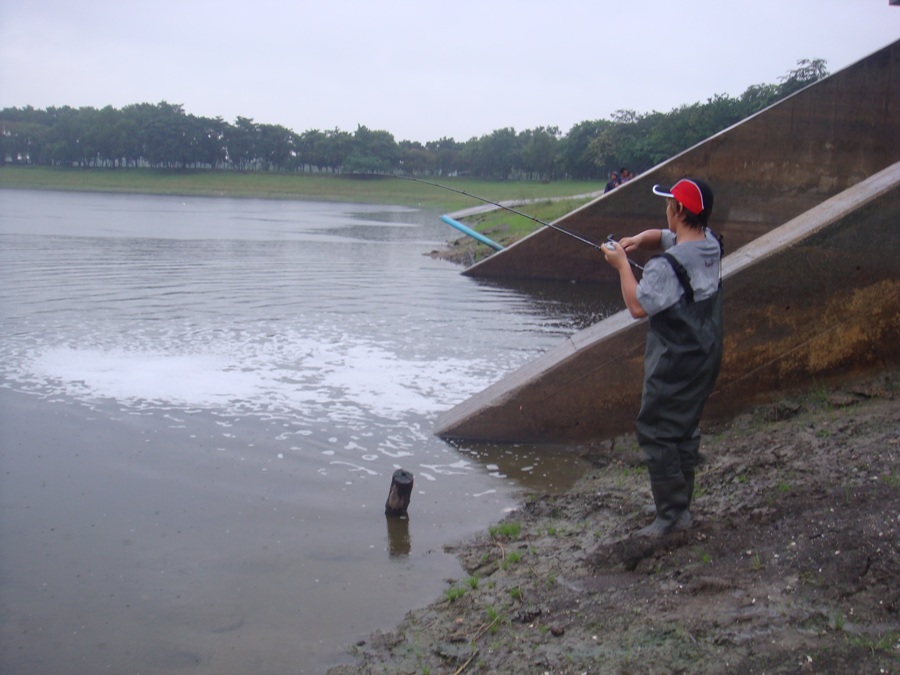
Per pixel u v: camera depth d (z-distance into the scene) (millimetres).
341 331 12961
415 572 5469
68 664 4445
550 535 5805
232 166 124000
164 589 5238
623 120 73625
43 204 53812
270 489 6824
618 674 3822
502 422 7996
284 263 22031
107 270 19266
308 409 8922
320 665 4430
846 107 16469
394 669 4344
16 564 5516
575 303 16625
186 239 28859
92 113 120500
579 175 96125
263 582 5332
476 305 16016
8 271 18641
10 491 6672
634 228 19719
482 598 4965
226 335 12359
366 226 40938
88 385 9578
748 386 7395
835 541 4438
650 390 4707
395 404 9172
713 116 57281
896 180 7145
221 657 4516
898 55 16094
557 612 4586
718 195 17531
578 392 7824
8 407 8742
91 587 5250
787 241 7219
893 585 3971
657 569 4770
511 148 108250
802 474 5535
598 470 7199
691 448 4926
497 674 4102
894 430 6039
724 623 3998
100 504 6473
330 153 110938
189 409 8820
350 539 5957
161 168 115562
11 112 132250
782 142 16922
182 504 6504
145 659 4492
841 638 3707
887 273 7137
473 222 35688
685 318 4520
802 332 7289
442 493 6789
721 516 5148
